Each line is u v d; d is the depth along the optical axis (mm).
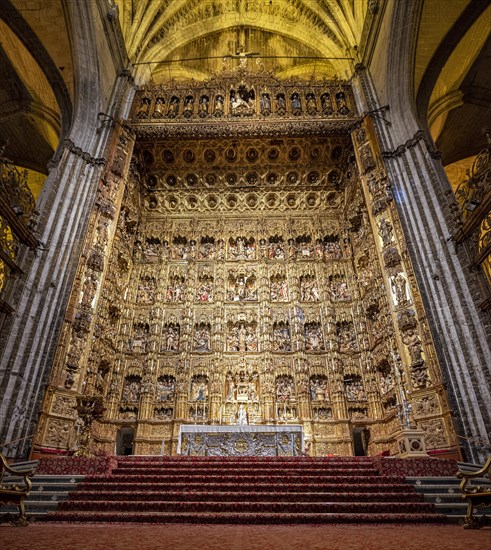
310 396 17250
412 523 6141
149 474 8469
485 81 17719
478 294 11492
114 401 16859
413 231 14234
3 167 11352
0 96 18188
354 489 7480
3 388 10570
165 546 3818
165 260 20891
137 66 21719
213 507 6598
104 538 4277
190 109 20500
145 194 22078
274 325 19250
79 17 16125
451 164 21266
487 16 15398
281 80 21750
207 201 22578
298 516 6172
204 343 18625
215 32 25406
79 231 14633
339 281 20422
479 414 10617
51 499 7066
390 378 16219
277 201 22562
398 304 13875
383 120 17500
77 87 16797
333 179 22016
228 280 20656
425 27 15945
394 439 14797
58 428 11617
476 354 11094
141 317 19391
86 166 15945
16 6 14766
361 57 20828
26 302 11961
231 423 16438
